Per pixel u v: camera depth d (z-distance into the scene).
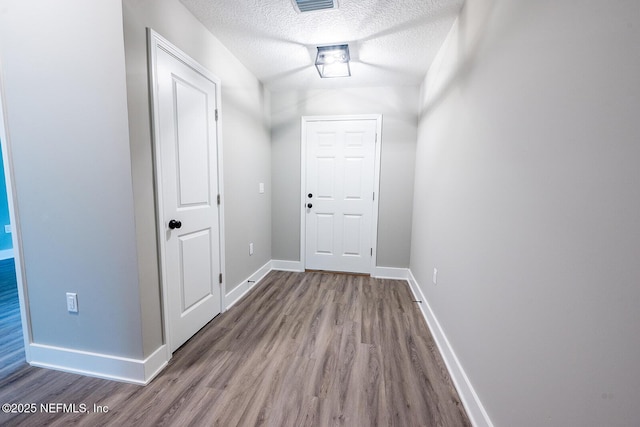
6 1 1.30
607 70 0.59
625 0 0.55
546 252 0.78
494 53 1.15
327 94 3.08
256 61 2.42
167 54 1.51
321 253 3.30
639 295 0.51
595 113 0.62
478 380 1.20
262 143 2.97
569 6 0.71
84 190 1.33
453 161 1.67
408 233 3.07
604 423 0.59
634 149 0.53
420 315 2.20
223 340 1.80
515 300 0.94
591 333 0.62
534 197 0.85
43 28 1.27
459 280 1.49
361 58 2.33
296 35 2.00
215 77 2.01
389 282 2.98
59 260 1.41
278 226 3.35
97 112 1.27
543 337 0.79
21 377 1.43
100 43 1.23
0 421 1.17
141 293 1.36
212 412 1.23
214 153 2.03
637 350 0.52
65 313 1.45
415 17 1.76
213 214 2.04
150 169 1.40
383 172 3.07
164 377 1.45
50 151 1.34
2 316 2.10
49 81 1.30
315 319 2.11
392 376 1.48
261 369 1.52
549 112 0.79
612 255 0.57
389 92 2.97
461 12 1.64
